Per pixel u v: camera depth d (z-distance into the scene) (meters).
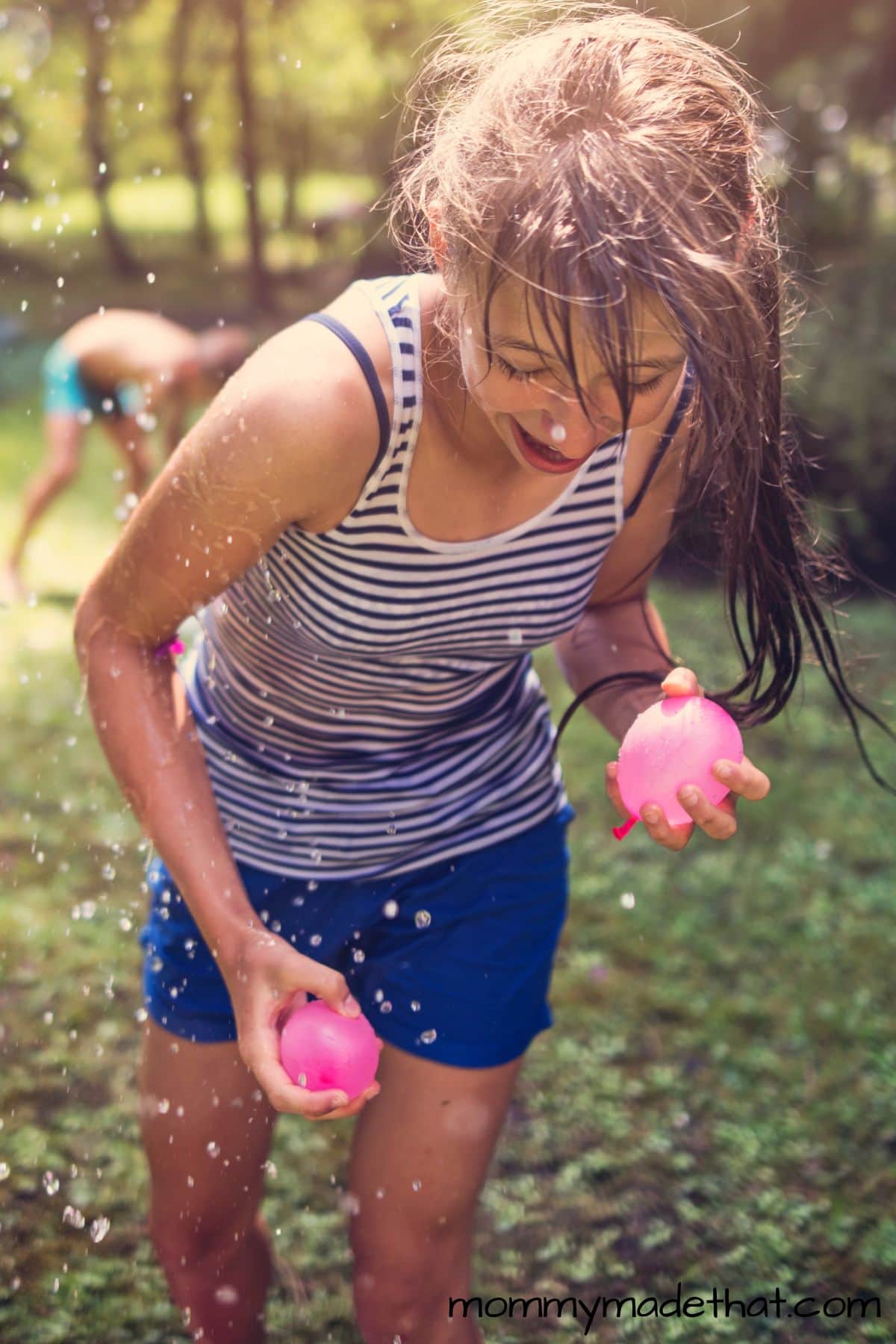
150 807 1.90
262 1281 2.35
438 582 1.89
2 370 14.34
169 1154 2.18
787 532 1.93
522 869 2.18
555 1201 3.07
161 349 7.16
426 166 1.72
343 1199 3.03
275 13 18.11
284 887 2.17
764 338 1.60
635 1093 3.44
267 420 1.71
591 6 1.90
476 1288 2.81
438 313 1.74
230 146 24.67
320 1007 1.76
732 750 1.84
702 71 1.64
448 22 1.98
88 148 20.33
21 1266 2.77
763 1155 3.22
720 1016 3.76
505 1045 2.08
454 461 1.79
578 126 1.52
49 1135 3.16
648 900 4.41
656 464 1.97
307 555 1.87
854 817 5.08
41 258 22.80
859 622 7.12
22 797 4.96
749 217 1.64
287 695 2.07
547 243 1.42
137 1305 2.68
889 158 14.91
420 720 2.10
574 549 1.94
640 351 1.46
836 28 14.46
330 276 19.77
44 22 16.78
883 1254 2.91
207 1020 2.13
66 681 6.11
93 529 8.63
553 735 2.32
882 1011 3.81
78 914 2.77
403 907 2.14
